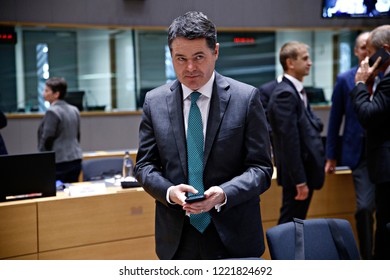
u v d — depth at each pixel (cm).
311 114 334
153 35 686
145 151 179
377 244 272
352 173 349
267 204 354
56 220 286
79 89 679
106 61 686
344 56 765
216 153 167
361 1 461
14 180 280
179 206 165
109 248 302
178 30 156
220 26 647
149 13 630
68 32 658
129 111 661
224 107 169
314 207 370
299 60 320
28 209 279
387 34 263
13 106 640
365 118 256
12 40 605
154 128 175
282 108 311
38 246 282
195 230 172
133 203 308
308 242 186
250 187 161
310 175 322
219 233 168
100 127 646
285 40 754
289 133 310
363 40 337
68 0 601
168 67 706
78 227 292
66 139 429
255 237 176
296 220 191
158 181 168
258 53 752
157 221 181
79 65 672
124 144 661
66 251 290
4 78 633
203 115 171
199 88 168
